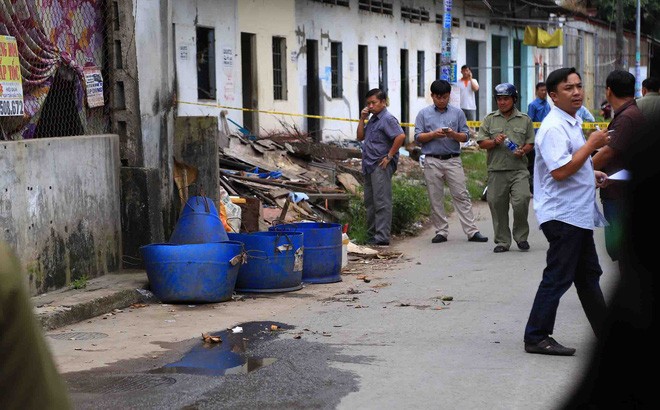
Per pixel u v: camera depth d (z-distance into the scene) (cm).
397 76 2853
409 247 1346
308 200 1456
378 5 2700
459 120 1370
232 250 955
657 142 293
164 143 1146
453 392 629
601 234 1359
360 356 730
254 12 2025
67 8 1020
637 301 297
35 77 955
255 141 1775
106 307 907
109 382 660
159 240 1105
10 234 869
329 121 2408
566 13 3969
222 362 716
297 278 1025
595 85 5469
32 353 213
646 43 5231
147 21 1118
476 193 1956
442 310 907
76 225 984
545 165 701
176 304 951
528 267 1144
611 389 304
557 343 724
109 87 1098
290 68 2198
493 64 3862
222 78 1903
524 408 591
